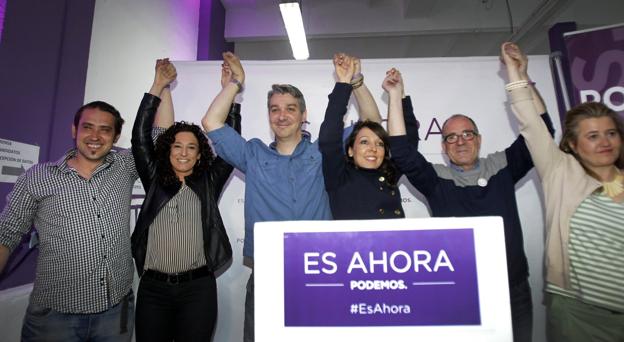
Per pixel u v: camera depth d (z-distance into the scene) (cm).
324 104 217
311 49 537
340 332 62
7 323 162
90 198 146
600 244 118
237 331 210
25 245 172
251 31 464
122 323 152
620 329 116
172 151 161
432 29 446
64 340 140
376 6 457
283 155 162
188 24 375
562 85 204
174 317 156
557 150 133
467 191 153
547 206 133
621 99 192
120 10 250
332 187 146
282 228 65
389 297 63
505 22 436
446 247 64
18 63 166
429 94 213
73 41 203
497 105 210
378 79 216
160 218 157
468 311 62
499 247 63
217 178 176
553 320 129
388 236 65
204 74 222
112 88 242
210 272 162
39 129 178
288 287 64
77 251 141
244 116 218
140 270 162
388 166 150
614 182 126
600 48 198
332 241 65
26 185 142
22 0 168
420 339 61
